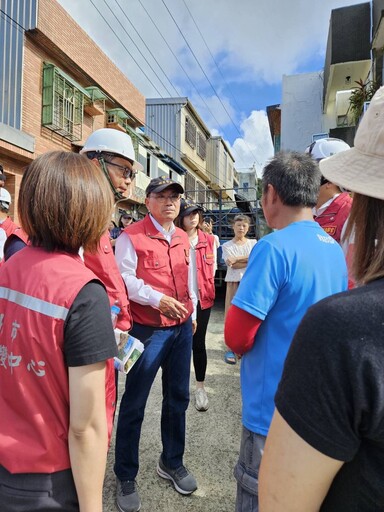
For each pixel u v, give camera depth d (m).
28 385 0.89
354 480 0.56
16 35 9.23
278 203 1.42
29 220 0.98
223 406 3.03
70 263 0.96
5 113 8.99
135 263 2.08
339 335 0.52
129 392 1.97
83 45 11.54
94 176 1.02
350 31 8.93
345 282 1.34
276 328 1.26
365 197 0.64
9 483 0.88
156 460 2.31
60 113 10.48
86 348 0.88
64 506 0.90
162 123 21.61
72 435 0.89
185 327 2.19
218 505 1.94
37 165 0.99
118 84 13.77
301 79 11.27
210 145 28.58
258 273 1.25
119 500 1.88
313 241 1.31
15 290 0.94
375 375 0.50
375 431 0.51
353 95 7.76
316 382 0.53
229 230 7.67
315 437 0.53
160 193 2.13
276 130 15.82
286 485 0.57
